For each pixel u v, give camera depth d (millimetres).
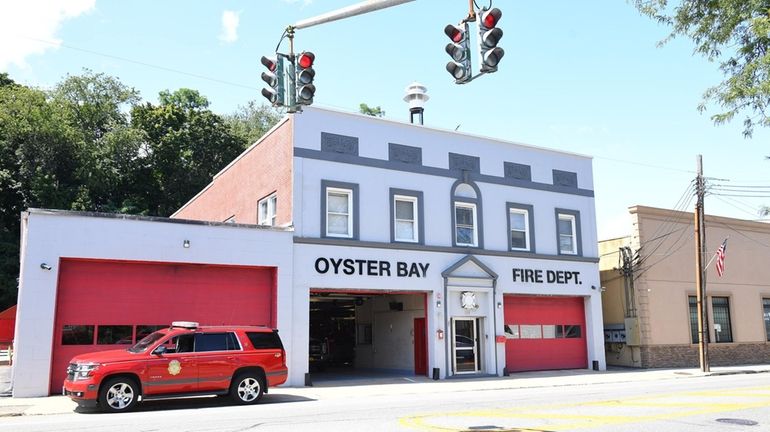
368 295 26344
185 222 18938
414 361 23734
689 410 11977
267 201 23422
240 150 49938
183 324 14523
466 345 23656
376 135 22781
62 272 17484
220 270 19578
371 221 22094
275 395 17062
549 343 26047
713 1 12586
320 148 21547
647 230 28594
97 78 48969
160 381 13672
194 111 49656
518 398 15484
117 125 46844
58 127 42156
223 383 14453
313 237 20859
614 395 15680
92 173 43281
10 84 47844
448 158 24281
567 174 27516
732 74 12875
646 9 13273
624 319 28453
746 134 12789
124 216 18141
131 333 18062
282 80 10531
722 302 30875
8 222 42594
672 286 29000
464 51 9102
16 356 16312
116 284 18094
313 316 30297
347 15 9367
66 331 17312
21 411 13602
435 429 9914
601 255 30250
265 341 15312
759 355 31375
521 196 25906
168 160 46875
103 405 13109
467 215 24672
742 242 32312
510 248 25156
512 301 25359
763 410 11844
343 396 16891
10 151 42625
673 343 28328
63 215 17391
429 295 23000
